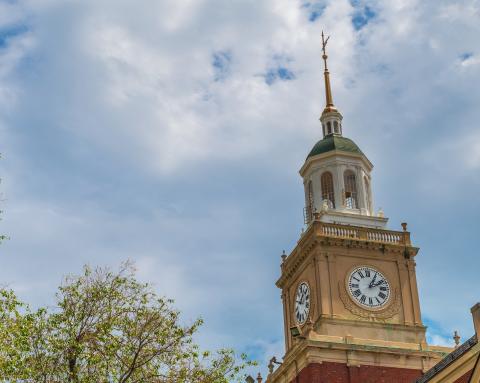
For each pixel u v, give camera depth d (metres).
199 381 42.72
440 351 63.19
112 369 41.50
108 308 42.84
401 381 61.50
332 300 64.75
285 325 70.44
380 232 68.25
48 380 40.34
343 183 71.31
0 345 39.34
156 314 43.41
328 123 75.44
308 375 60.94
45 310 41.53
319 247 66.62
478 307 42.50
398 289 66.38
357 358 61.72
